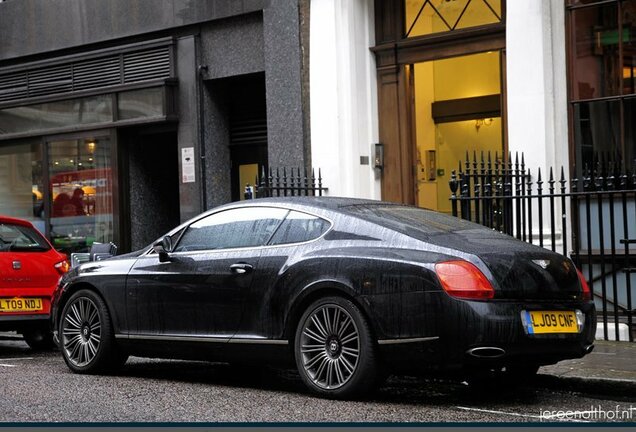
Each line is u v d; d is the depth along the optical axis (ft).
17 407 24.41
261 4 48.88
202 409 23.85
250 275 26.84
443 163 45.24
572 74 39.32
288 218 27.09
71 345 31.27
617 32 38.24
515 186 37.24
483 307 23.17
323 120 47.01
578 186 38.60
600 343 34.12
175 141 57.26
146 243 55.88
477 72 44.09
